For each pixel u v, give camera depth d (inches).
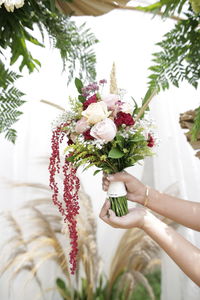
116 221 39.2
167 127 80.8
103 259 81.9
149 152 39.2
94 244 74.5
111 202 40.8
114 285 75.6
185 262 36.3
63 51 46.8
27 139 81.4
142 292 76.9
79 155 37.6
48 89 80.0
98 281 76.5
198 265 35.8
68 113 39.5
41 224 73.2
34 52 76.9
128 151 38.2
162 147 80.4
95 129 36.0
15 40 46.1
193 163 80.7
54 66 79.2
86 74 47.8
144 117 40.9
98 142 35.8
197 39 42.5
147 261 74.9
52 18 44.9
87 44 46.8
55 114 81.4
